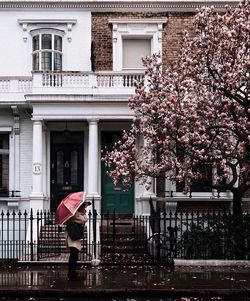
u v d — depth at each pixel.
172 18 21.83
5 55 21.73
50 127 21.39
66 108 19.94
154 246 17.30
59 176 21.45
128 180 16.62
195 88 16.11
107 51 21.77
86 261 15.74
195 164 15.80
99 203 19.56
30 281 13.27
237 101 15.61
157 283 12.88
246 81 15.68
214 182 17.67
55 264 15.84
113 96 19.83
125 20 21.69
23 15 21.78
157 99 16.34
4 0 21.56
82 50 21.81
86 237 17.86
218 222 16.14
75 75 20.12
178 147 15.91
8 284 12.86
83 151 21.45
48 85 20.08
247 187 16.19
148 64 17.50
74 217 13.58
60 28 21.83
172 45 21.75
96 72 20.11
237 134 15.60
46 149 21.25
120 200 21.39
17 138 21.31
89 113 19.94
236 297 12.11
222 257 15.99
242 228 16.03
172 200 20.42
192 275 13.98
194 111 15.73
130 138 17.09
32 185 20.52
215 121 15.85
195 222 18.77
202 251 16.06
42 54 21.78
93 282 13.06
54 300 11.94
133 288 12.28
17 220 20.72
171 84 16.34
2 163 21.50
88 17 21.84
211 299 11.95
